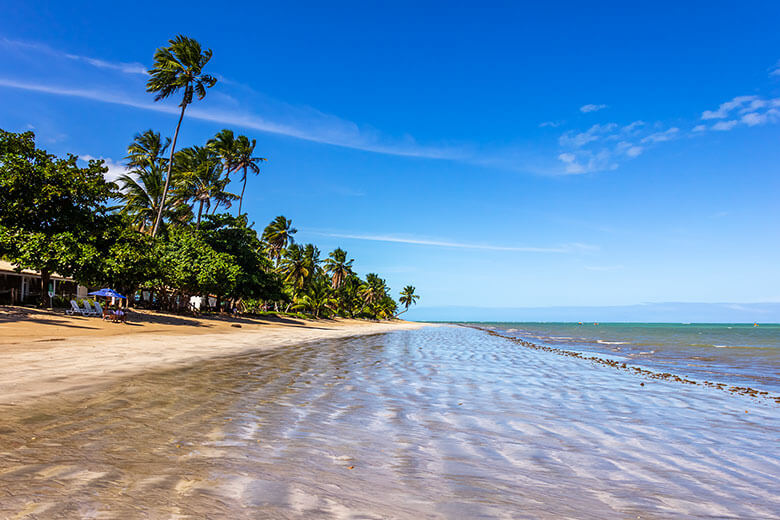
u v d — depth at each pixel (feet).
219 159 174.91
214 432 18.24
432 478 14.02
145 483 11.95
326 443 17.54
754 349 122.62
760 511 12.75
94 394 25.02
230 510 10.43
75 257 79.77
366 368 47.37
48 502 10.30
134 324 89.97
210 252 129.49
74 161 92.58
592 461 17.19
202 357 50.21
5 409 20.20
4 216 82.23
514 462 16.44
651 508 12.59
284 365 46.78
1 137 84.58
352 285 399.44
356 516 10.59
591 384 42.88
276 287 175.22
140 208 150.92
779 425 26.68
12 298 93.45
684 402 34.42
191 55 130.21
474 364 58.03
